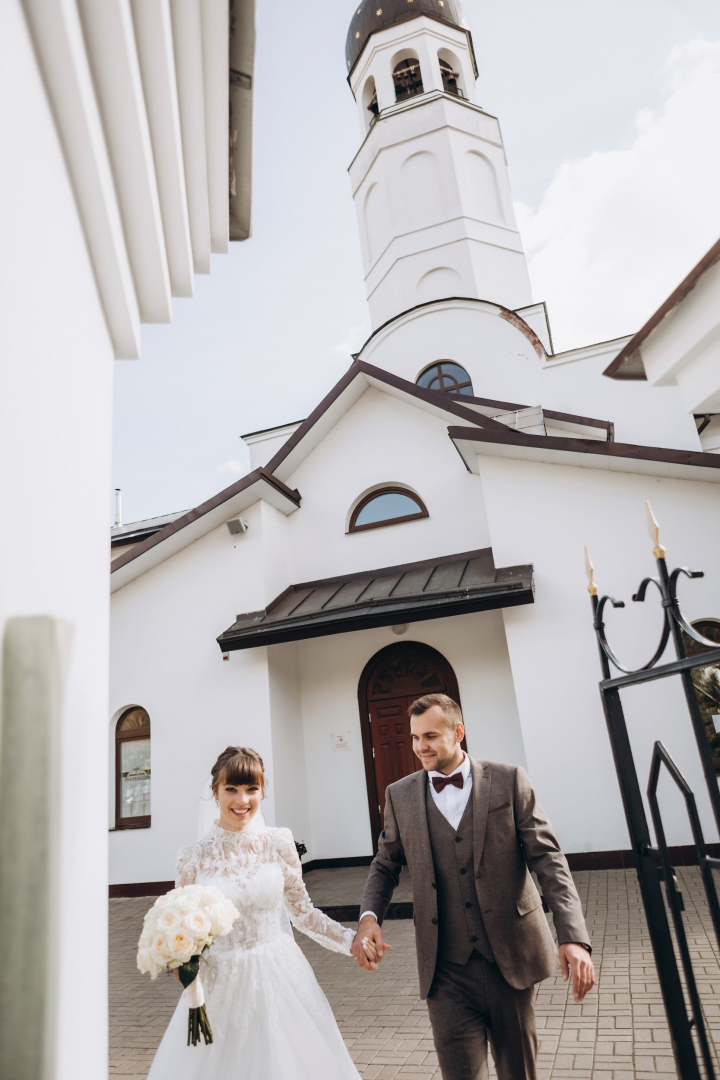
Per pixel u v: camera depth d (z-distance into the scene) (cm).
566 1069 393
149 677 1134
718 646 185
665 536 925
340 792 1105
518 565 972
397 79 2014
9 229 105
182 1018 298
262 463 1717
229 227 304
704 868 205
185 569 1167
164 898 277
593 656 916
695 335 426
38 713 109
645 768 866
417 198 1816
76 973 124
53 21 122
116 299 191
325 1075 287
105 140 170
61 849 110
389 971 607
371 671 1139
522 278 1794
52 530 126
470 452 1042
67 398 142
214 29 204
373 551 1191
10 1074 98
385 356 1612
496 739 1040
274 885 321
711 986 477
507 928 269
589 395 1458
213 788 338
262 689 1065
